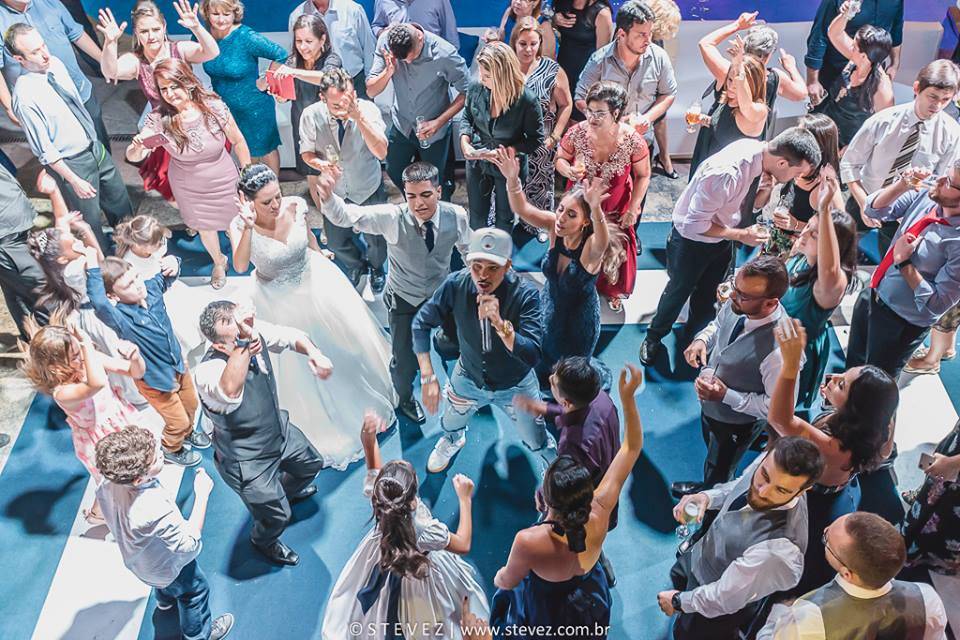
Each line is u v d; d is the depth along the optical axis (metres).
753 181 4.14
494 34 5.34
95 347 3.93
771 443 3.44
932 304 3.98
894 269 4.13
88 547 4.12
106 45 5.19
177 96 4.71
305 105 5.80
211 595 3.93
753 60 4.64
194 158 4.89
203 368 3.43
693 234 4.32
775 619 2.78
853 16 5.73
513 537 4.18
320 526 4.23
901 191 4.23
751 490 2.88
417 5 5.91
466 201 6.40
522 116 4.88
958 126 4.41
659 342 5.06
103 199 5.59
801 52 6.84
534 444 4.10
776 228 4.18
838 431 3.03
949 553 3.73
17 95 4.73
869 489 4.36
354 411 4.52
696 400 4.86
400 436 4.67
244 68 5.51
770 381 3.45
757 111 4.70
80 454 3.76
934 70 4.21
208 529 4.20
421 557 2.94
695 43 6.64
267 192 3.84
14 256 4.58
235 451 3.59
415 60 5.09
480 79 4.82
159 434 4.39
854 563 2.56
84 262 3.96
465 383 4.03
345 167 4.93
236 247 4.04
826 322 3.86
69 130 4.92
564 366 3.29
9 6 5.11
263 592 3.95
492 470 4.49
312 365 3.79
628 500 4.34
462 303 3.69
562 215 3.79
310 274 4.24
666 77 5.31
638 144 4.59
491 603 3.89
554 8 5.92
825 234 3.49
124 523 3.09
